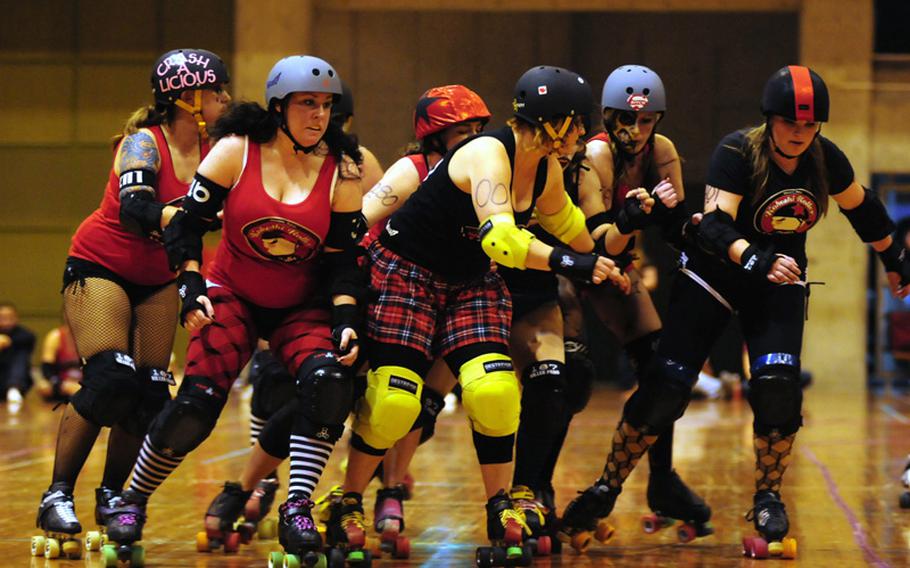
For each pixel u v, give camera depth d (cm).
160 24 4372
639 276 1306
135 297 1164
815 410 3272
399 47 4538
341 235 1052
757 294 1151
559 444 1257
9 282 4450
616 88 1198
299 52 4259
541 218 1141
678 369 1144
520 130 1052
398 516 1258
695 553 1163
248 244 1039
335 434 1041
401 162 1198
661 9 4197
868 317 4378
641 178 1252
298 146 1028
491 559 1077
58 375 3616
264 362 1308
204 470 1842
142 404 1140
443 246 1074
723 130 4562
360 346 1084
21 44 4428
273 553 1038
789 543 1124
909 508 1449
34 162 4447
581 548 1172
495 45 4575
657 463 1238
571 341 1278
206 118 1109
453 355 1084
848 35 4191
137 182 1080
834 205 4209
